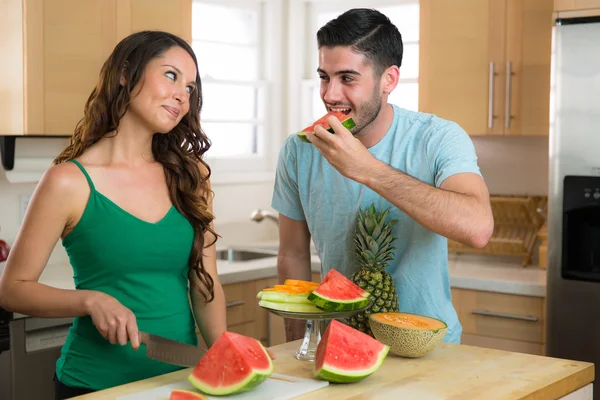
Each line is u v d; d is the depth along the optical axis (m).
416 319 1.79
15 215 3.30
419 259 1.99
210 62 4.19
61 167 1.76
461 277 3.31
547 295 3.09
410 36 4.20
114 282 1.78
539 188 3.83
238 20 4.33
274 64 4.46
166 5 3.28
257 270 3.41
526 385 1.54
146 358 1.77
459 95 3.58
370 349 1.59
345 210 2.04
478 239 1.74
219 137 4.26
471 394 1.48
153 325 1.79
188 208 1.86
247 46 4.39
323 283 1.70
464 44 3.55
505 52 3.47
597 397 3.02
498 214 3.79
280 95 4.51
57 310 1.67
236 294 3.33
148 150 1.89
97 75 3.05
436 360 1.73
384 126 2.03
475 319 3.29
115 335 1.62
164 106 1.79
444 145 1.94
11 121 2.94
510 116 3.48
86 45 3.00
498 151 3.92
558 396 1.58
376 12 1.91
